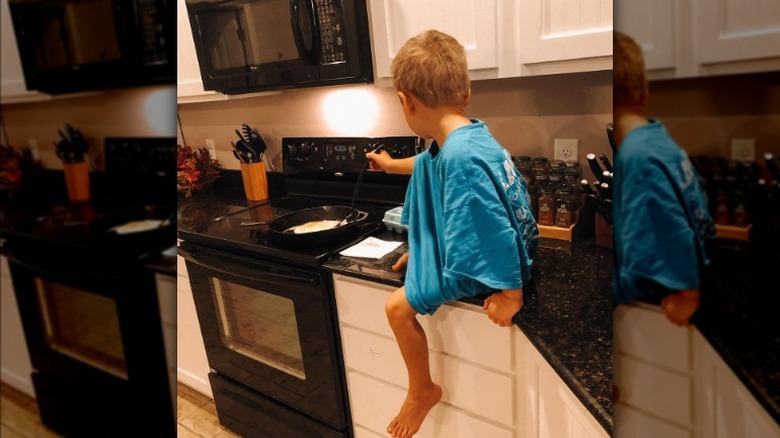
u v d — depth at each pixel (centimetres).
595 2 125
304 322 166
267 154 248
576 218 160
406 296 130
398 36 158
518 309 120
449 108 129
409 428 140
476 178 114
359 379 162
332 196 224
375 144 204
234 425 209
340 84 175
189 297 210
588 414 98
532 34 135
